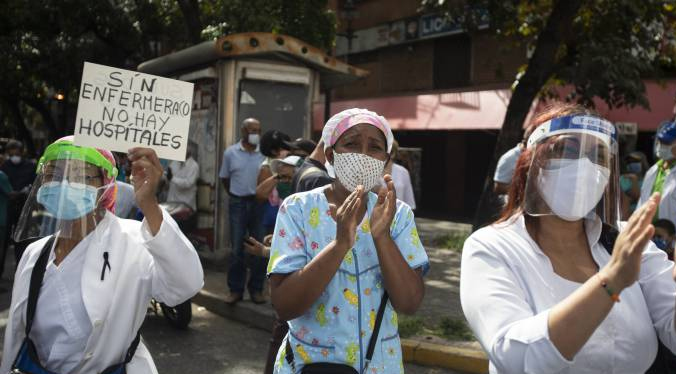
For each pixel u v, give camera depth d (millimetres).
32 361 2176
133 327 2271
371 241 2252
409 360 5145
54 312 2178
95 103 2191
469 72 17078
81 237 2238
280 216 2287
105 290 2180
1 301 6961
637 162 9258
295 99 9047
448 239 10719
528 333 1537
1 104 26578
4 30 17047
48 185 2199
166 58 9492
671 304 1776
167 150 2246
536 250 1812
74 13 15984
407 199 6699
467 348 5027
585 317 1454
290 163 5195
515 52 15680
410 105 16391
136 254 2258
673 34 9984
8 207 7891
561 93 11672
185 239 2205
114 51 18172
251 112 8797
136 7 16500
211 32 13133
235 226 6586
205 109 8938
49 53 16828
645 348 1783
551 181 1754
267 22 12844
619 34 9562
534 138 1843
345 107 18375
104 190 2234
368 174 2248
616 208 1830
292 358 2273
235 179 6723
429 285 7328
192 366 5070
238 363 5168
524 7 10258
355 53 21109
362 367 2188
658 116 11078
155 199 2158
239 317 6379
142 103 2227
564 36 9383
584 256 1855
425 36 17984
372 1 20031
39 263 2207
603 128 1778
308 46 8594
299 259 2209
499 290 1725
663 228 4898
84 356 2156
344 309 2191
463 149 17484
